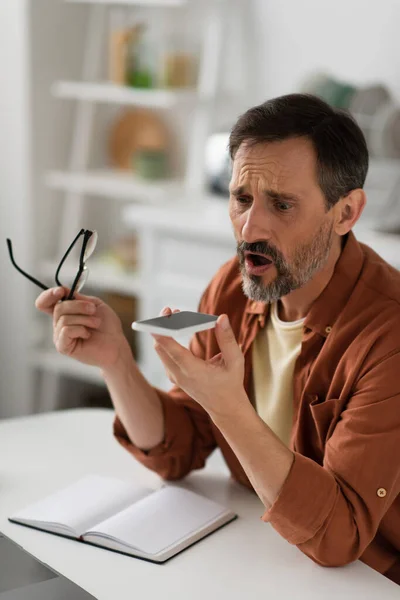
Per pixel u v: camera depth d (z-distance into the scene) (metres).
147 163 3.46
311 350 1.50
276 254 1.38
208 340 1.71
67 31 3.60
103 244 3.89
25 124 3.51
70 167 3.75
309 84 3.03
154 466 1.67
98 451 1.78
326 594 1.27
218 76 3.36
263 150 1.36
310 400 1.49
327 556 1.33
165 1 3.18
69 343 1.60
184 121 3.56
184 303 3.10
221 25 3.31
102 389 3.99
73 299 1.63
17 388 3.77
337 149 1.37
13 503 1.54
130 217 3.16
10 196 3.61
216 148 3.27
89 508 1.47
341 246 1.52
